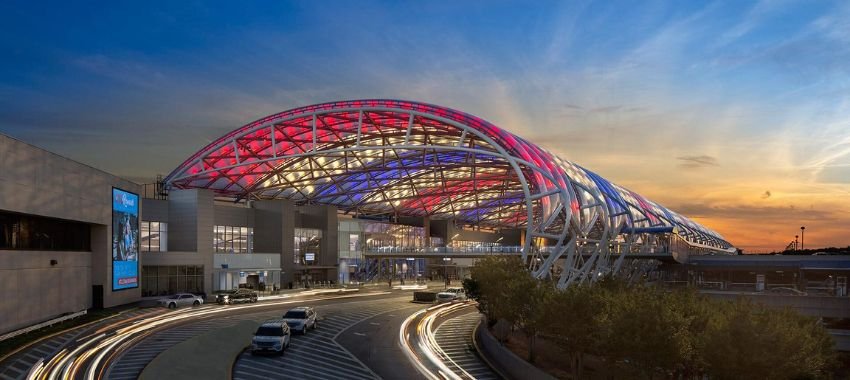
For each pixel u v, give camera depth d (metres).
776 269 68.94
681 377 32.47
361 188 117.06
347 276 119.00
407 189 122.62
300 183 108.31
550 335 34.84
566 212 65.94
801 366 24.12
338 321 56.34
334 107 79.56
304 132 89.19
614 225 84.25
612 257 86.75
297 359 37.59
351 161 100.12
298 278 105.44
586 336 31.73
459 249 118.44
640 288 34.03
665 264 88.06
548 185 71.88
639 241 99.56
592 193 76.25
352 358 38.59
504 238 188.50
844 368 38.88
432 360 39.09
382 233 131.75
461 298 80.69
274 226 98.69
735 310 26.86
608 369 31.72
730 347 23.53
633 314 27.16
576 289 33.25
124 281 64.12
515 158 68.12
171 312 59.31
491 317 51.09
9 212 42.59
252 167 98.06
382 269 132.62
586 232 73.06
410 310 67.62
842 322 48.59
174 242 82.94
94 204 56.38
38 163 45.69
